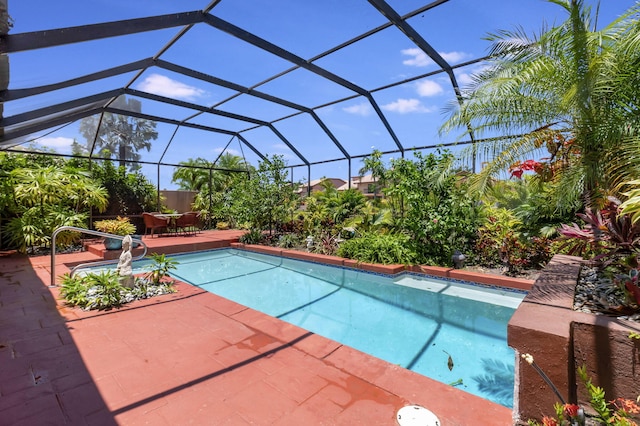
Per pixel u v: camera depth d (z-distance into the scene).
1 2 2.63
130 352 2.67
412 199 5.96
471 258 5.96
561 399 1.39
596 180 3.54
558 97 3.55
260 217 9.10
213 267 7.06
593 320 1.71
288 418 1.86
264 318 3.48
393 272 5.65
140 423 1.82
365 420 1.83
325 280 5.96
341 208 9.16
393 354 3.16
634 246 2.49
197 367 2.44
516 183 6.20
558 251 4.89
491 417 1.84
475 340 3.47
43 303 3.87
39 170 7.84
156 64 5.98
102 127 9.03
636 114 3.09
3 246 7.38
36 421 1.82
